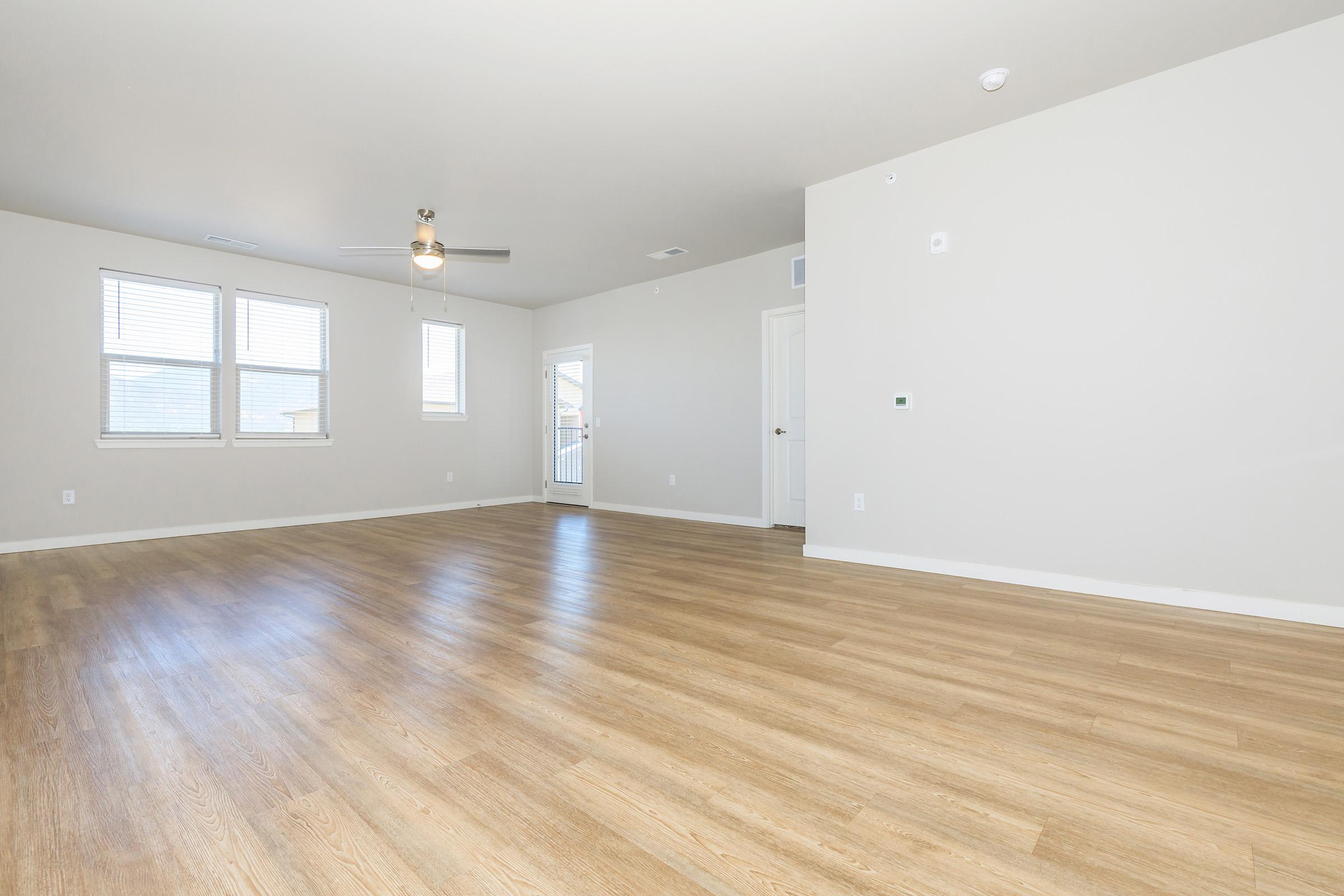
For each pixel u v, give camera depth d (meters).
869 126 3.56
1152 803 1.47
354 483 6.65
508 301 7.90
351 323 6.62
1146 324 3.14
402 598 3.38
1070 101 3.33
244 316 5.91
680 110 3.36
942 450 3.80
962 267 3.70
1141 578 3.19
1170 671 2.27
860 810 1.45
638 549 4.80
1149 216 3.13
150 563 4.34
